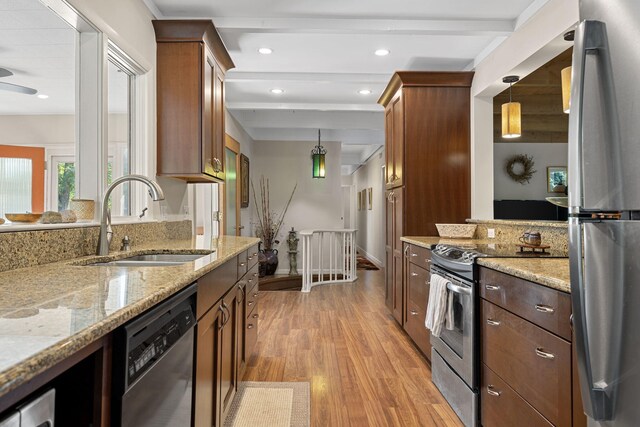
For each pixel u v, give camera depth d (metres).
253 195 7.32
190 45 2.67
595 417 1.00
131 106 2.58
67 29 2.33
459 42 3.21
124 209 2.62
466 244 2.80
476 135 3.59
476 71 3.55
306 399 2.36
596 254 1.01
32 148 3.06
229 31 2.96
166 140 2.66
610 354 0.97
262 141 7.37
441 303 2.26
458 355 2.19
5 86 2.77
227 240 2.98
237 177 5.89
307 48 3.36
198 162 2.66
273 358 3.02
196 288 1.37
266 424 2.08
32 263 1.46
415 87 3.66
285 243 7.37
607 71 0.97
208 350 1.56
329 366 2.87
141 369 0.88
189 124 2.66
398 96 3.81
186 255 2.19
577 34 1.05
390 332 3.67
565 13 2.29
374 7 2.72
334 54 3.50
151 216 2.63
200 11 2.78
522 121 4.79
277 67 3.85
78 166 2.06
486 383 1.92
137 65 2.47
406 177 3.66
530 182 5.06
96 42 2.05
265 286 6.07
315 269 7.38
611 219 0.97
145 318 0.94
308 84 4.32
